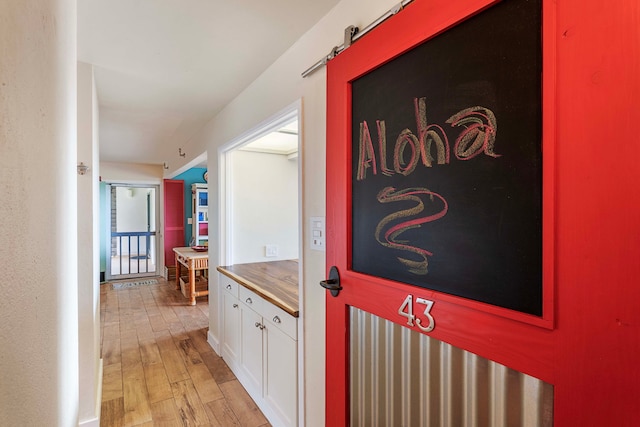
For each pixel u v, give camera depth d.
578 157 0.59
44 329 0.62
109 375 2.44
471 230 0.78
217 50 1.72
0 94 0.41
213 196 3.02
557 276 0.62
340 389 1.20
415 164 0.92
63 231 0.84
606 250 0.55
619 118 0.53
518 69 0.69
